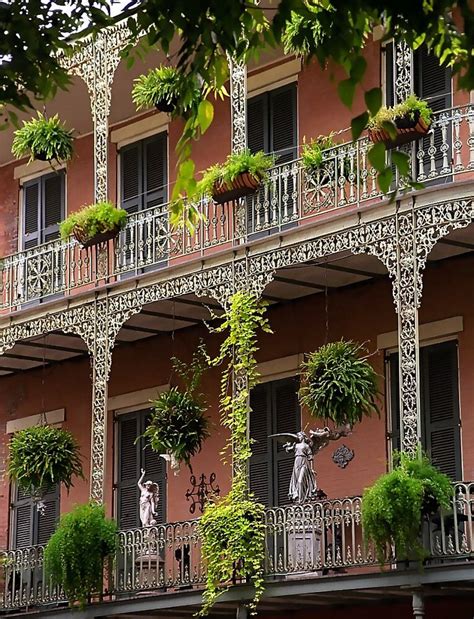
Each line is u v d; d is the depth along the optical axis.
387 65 20.56
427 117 17.70
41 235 25.81
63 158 23.09
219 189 19.75
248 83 22.53
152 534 20.81
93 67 22.06
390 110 17.78
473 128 17.50
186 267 20.14
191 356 22.61
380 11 9.06
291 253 18.92
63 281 22.30
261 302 21.28
